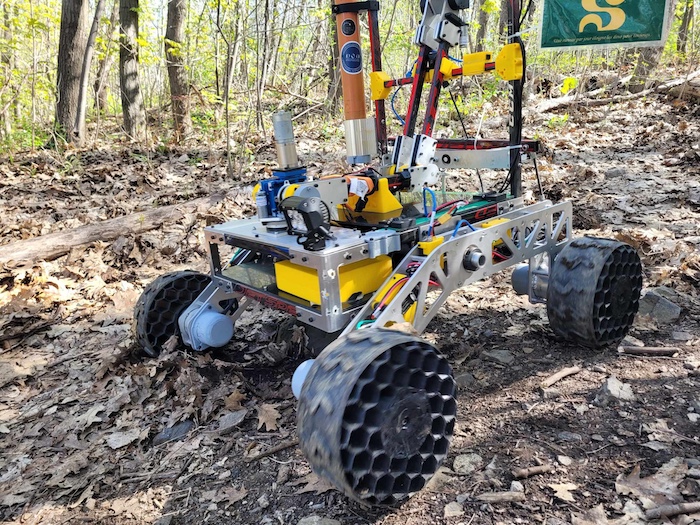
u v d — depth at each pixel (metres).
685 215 5.19
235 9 8.13
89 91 13.98
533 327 3.46
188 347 3.27
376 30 3.18
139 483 2.41
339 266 2.38
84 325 4.04
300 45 13.46
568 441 2.38
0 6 11.91
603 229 5.02
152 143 9.78
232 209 5.93
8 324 4.01
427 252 2.63
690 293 3.67
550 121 9.37
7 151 9.09
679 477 2.11
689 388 2.68
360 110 3.13
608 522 1.93
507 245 2.96
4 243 5.46
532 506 2.04
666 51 14.32
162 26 14.62
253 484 2.34
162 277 3.31
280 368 3.20
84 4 10.23
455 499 2.11
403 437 1.94
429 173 3.03
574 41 5.07
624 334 3.12
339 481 1.81
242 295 3.19
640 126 9.20
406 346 1.95
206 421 2.79
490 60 3.07
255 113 9.99
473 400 2.74
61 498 2.37
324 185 2.56
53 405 3.08
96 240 5.28
